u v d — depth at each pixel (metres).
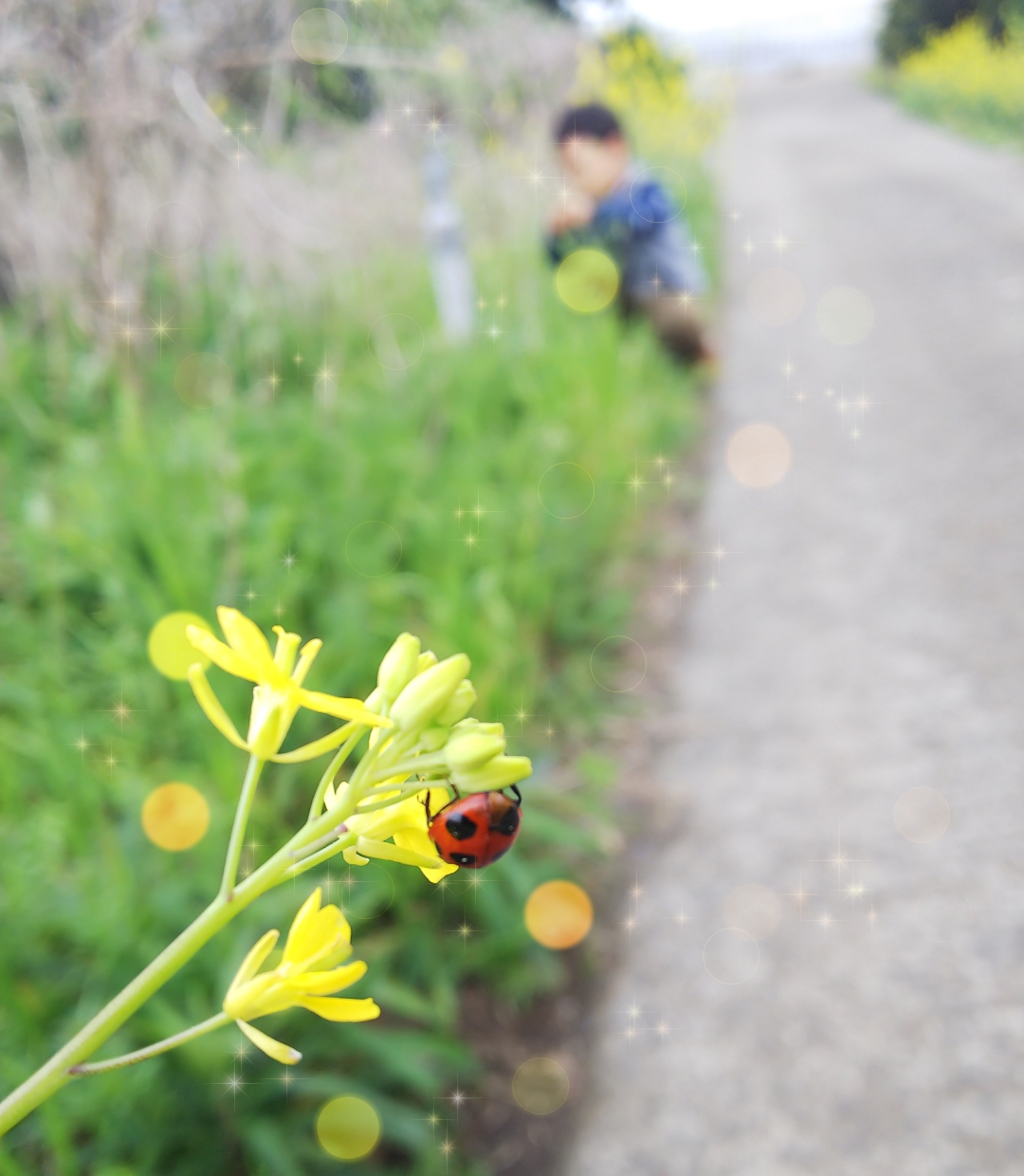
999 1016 2.21
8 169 4.06
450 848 0.73
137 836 2.23
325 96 5.17
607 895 2.66
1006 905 2.47
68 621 3.01
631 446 4.99
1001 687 3.21
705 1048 2.25
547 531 3.87
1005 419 5.05
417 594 3.21
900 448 5.00
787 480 4.89
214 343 4.41
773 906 2.58
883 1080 2.13
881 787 2.92
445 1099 2.13
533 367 5.18
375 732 0.73
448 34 6.16
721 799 2.97
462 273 5.24
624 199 5.95
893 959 2.39
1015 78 14.16
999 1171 1.92
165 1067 1.83
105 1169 1.65
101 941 1.92
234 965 1.88
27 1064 1.75
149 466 3.21
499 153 7.35
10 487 3.38
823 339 6.80
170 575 2.74
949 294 7.18
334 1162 1.86
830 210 10.56
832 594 3.90
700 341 6.23
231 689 2.53
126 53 3.71
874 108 19.27
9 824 2.17
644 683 3.54
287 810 2.55
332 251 4.82
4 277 4.39
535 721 3.21
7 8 3.52
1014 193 9.81
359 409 4.13
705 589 4.11
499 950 2.33
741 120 19.61
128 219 4.08
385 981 2.08
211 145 4.04
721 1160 2.03
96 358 3.98
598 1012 2.34
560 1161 2.04
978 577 3.80
